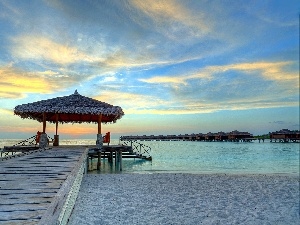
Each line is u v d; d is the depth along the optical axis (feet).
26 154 37.86
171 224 20.27
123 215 21.75
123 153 72.38
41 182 16.97
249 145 230.07
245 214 23.72
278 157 104.68
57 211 10.39
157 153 127.34
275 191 32.60
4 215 10.29
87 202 25.23
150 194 29.35
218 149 166.50
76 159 31.42
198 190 31.96
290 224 21.68
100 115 54.75
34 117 60.64
